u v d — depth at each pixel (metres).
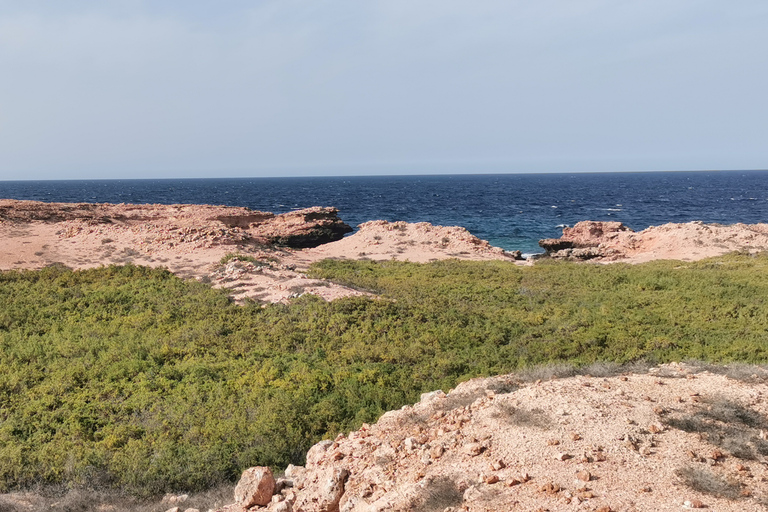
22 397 15.02
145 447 12.09
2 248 35.44
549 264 39.81
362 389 15.46
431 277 33.22
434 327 21.36
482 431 8.95
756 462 7.38
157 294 25.91
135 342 19.62
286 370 17.25
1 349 18.64
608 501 6.58
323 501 8.34
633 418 8.74
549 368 12.45
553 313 23.92
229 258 32.75
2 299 24.84
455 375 16.52
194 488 10.79
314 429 13.21
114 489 10.61
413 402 14.51
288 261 37.44
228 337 20.44
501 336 20.20
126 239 38.16
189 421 13.51
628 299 25.77
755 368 11.05
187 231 39.16
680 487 6.82
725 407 8.89
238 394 15.23
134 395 15.12
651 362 16.02
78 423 13.27
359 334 20.48
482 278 32.94
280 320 22.36
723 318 21.64
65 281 28.36
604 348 18.47
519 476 7.35
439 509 7.03
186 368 17.11
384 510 7.26
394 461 8.77
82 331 20.89
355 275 34.03
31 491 10.48
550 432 8.48
